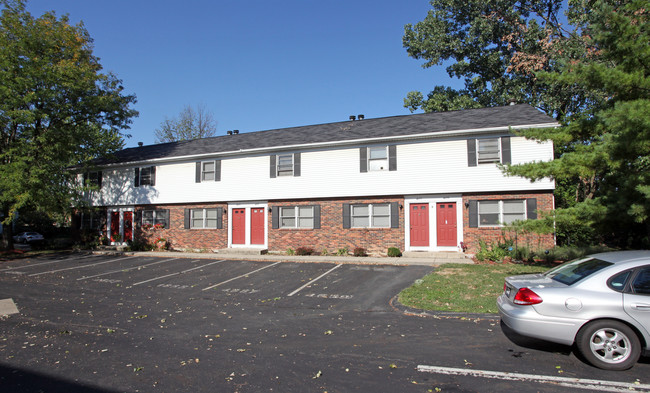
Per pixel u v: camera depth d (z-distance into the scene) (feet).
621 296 16.70
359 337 21.72
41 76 62.18
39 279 44.47
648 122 24.17
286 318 26.40
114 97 73.31
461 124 57.11
